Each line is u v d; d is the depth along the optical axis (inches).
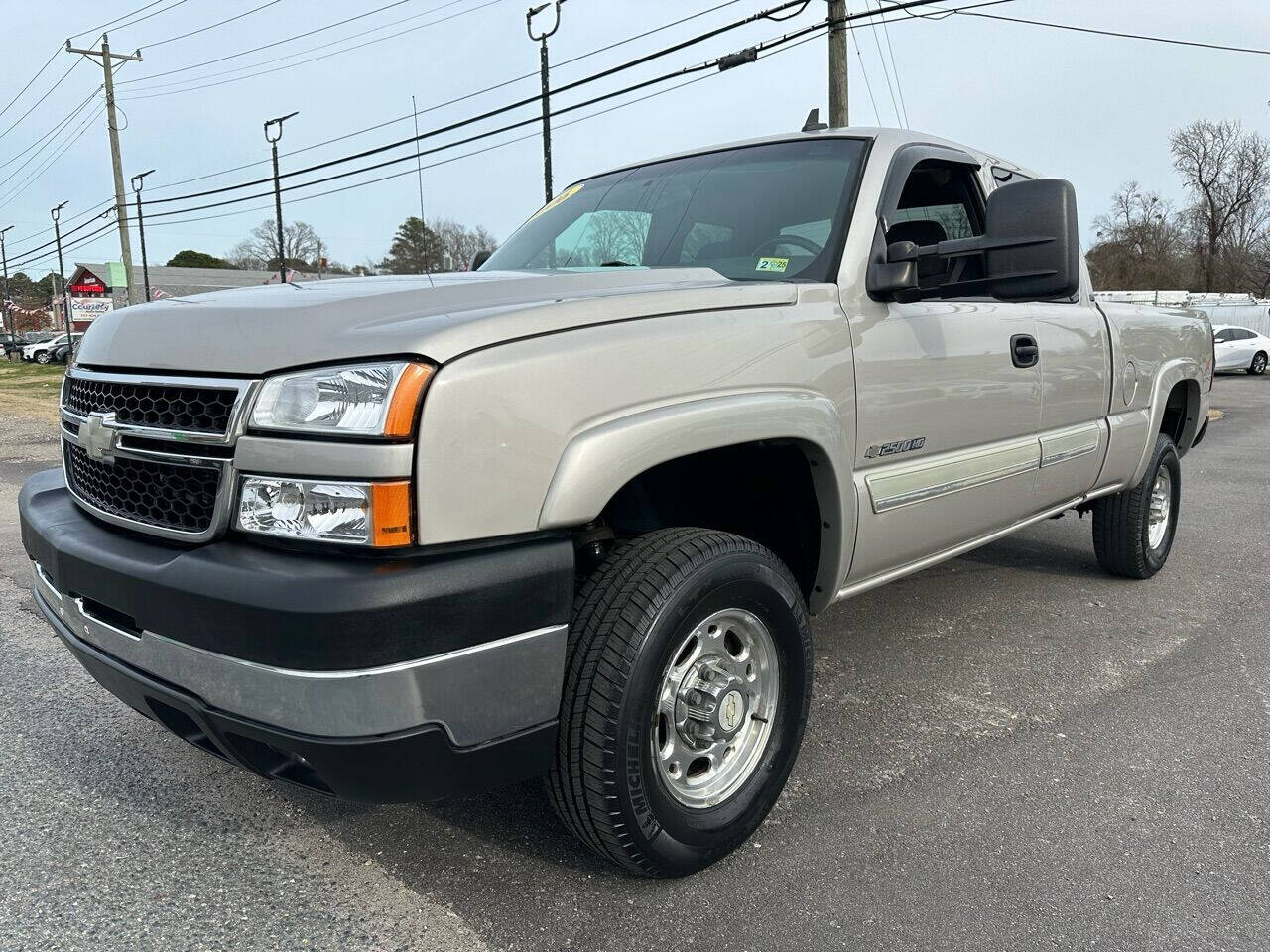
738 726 93.8
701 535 87.5
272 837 97.9
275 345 74.0
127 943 80.6
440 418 68.6
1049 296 98.0
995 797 105.6
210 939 81.2
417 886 89.0
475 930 82.3
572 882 89.5
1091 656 151.2
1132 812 102.2
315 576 66.6
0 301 3253.0
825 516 103.0
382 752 67.9
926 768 112.9
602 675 78.6
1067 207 94.7
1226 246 2420.0
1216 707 130.7
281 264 976.9
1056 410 144.1
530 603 73.4
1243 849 94.7
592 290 91.9
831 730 123.5
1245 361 1070.4
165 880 90.3
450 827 99.6
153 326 84.4
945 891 87.8
